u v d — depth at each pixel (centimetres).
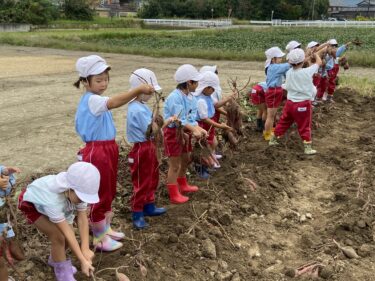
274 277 219
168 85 766
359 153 382
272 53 420
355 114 530
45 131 462
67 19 3316
